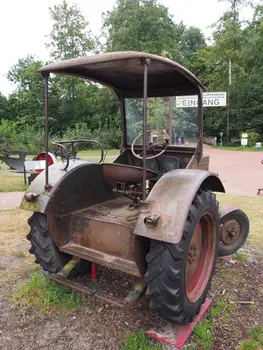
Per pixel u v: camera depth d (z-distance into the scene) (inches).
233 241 140.3
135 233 79.3
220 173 412.5
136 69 101.7
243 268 132.7
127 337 86.9
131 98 135.6
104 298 96.7
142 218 80.0
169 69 99.9
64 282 106.1
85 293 101.0
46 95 98.0
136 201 114.8
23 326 92.6
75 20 1141.1
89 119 1146.0
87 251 101.3
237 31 1082.1
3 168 447.5
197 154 118.3
